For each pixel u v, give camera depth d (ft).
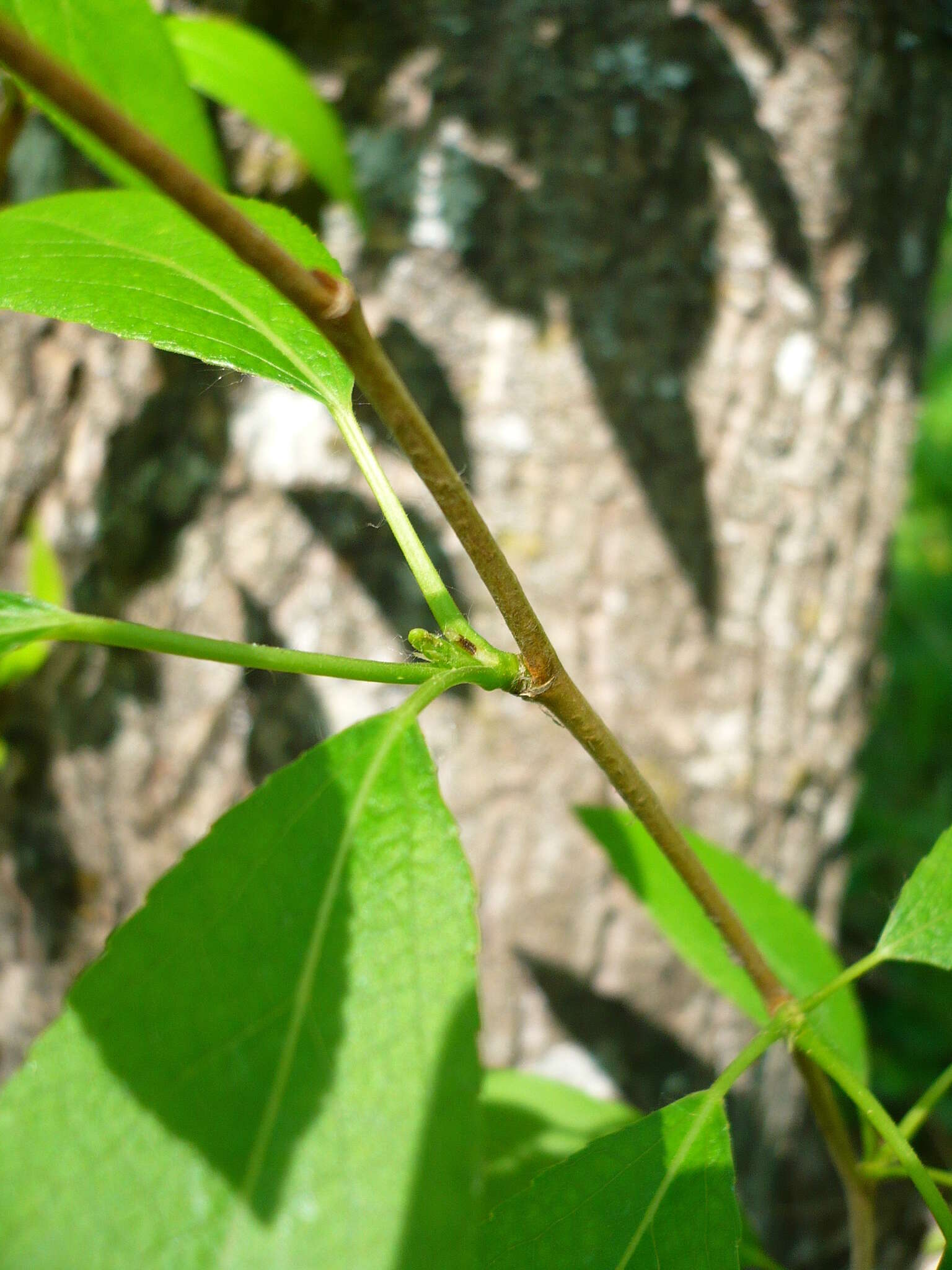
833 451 1.34
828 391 1.32
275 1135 0.44
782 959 0.80
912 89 1.31
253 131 1.17
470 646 0.52
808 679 1.39
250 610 1.23
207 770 1.26
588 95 1.18
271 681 1.24
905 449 1.48
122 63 0.66
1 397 1.22
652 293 1.22
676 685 1.29
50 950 1.35
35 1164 0.43
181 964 0.46
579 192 1.19
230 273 0.60
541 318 1.21
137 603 1.25
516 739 1.25
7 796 1.31
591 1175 0.53
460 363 1.21
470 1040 0.45
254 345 0.58
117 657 1.24
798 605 1.35
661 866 0.82
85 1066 0.44
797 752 1.39
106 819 1.29
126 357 1.20
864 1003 2.05
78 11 0.65
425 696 0.50
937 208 1.42
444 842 0.48
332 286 0.44
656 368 1.24
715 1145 0.53
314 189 1.18
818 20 1.22
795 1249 1.59
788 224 1.25
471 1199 0.43
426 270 1.19
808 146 1.24
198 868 0.47
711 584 1.29
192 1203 0.43
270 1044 0.45
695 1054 1.36
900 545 3.21
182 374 1.20
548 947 1.29
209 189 0.42
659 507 1.26
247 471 1.21
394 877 0.48
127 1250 0.43
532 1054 1.31
